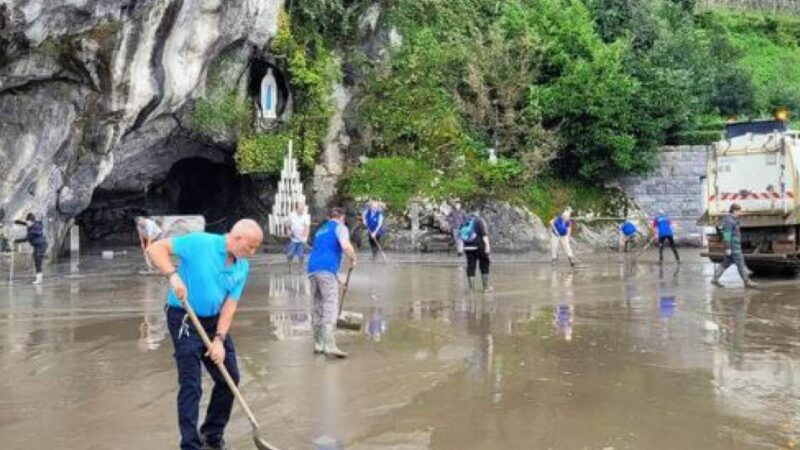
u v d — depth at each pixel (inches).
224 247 210.5
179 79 775.7
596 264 810.8
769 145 658.8
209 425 214.7
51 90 667.4
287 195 942.4
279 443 219.9
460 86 1047.6
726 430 233.6
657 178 1071.6
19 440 220.1
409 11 1050.7
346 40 1002.7
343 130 1011.3
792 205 649.6
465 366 318.7
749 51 1542.8
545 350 352.5
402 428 235.1
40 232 611.5
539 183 1036.5
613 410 255.1
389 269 739.4
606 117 1011.3
